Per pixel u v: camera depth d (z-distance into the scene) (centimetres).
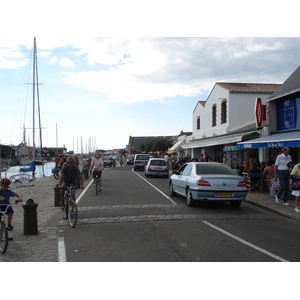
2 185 634
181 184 1165
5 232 584
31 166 2333
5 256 572
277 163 1073
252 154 1997
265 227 785
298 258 546
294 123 1548
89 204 1136
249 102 2448
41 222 867
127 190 1540
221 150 2672
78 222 847
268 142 1327
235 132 2227
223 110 2591
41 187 1812
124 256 558
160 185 1780
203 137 3023
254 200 1166
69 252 585
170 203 1145
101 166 1431
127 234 710
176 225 799
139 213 957
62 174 866
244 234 709
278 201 1107
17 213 1026
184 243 633
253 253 571
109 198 1275
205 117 3028
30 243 655
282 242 644
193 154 3372
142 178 2298
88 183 1956
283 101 1641
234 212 988
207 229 755
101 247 612
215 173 1073
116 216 916
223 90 2553
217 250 588
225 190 996
